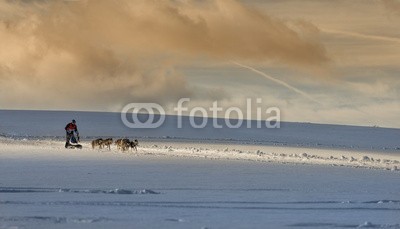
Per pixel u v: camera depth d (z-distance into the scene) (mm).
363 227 48625
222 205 59375
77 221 48031
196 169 96125
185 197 64125
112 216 51094
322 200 64375
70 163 102875
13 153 123250
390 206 61188
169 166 100500
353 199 65688
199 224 48062
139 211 54219
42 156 116875
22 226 45438
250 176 87375
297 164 109125
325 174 92500
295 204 61250
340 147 179125
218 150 143250
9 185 71312
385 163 118812
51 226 45656
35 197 61594
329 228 48156
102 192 66188
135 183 76562
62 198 61125
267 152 142500
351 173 94938
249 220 50938
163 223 48062
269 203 61438
